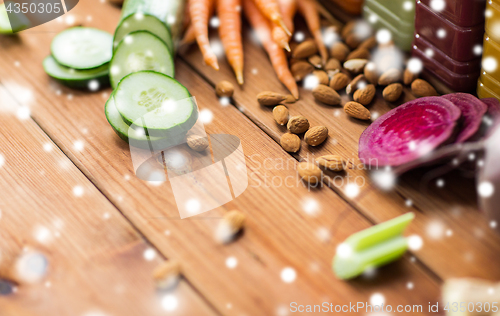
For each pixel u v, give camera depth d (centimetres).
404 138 65
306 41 73
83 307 61
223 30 73
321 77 71
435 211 64
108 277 62
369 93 70
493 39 64
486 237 63
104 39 74
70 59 72
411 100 67
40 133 70
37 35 76
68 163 68
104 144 69
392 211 64
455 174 65
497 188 58
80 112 71
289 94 71
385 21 72
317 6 77
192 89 72
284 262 62
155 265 63
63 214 65
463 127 64
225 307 61
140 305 61
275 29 71
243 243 63
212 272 62
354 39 73
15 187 67
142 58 71
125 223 65
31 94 72
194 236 64
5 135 70
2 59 75
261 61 74
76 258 63
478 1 64
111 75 70
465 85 69
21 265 63
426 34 69
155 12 73
